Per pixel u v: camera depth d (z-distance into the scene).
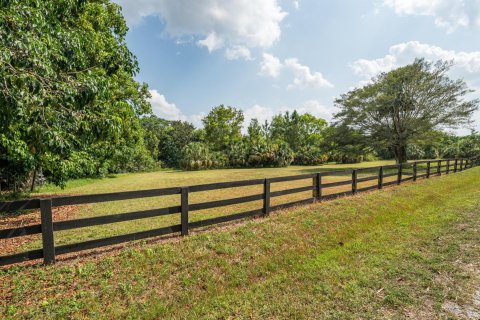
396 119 25.95
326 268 3.97
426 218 6.50
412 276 3.67
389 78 25.53
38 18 3.69
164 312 2.96
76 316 2.74
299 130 52.88
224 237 4.74
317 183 7.70
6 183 11.13
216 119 45.44
